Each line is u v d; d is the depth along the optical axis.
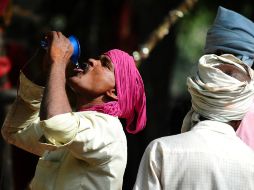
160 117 23.80
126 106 9.51
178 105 12.64
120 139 9.10
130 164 20.52
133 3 25.00
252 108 10.09
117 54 9.52
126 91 9.45
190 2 16.33
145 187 8.82
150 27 24.64
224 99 9.02
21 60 19.09
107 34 26.05
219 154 8.80
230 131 9.04
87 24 27.23
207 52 11.09
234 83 9.03
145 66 24.08
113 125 9.09
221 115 9.06
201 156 8.78
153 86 24.08
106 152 8.93
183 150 8.81
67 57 9.00
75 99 9.98
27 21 24.72
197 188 8.71
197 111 9.21
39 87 9.59
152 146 8.91
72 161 9.16
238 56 10.87
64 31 27.70
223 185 8.70
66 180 9.10
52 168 9.27
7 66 16.20
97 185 9.00
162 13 24.61
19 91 9.74
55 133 8.62
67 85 9.89
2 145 14.77
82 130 8.83
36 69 9.58
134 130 9.78
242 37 10.86
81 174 9.06
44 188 9.23
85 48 26.98
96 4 26.34
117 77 9.41
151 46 15.83
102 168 8.98
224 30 10.91
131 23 25.11
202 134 8.97
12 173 16.33
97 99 9.44
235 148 8.89
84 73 9.45
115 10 25.81
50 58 8.90
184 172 8.75
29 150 9.95
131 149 20.64
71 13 28.02
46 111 8.62
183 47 33.78
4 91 15.20
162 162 8.79
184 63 35.50
